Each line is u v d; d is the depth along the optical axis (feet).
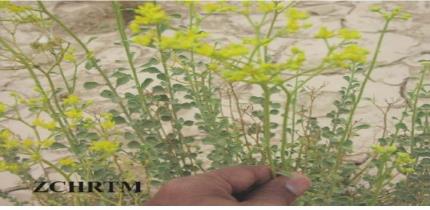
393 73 5.18
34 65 3.15
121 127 4.27
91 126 3.14
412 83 5.01
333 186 3.22
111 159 3.69
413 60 5.45
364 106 4.64
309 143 3.40
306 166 3.40
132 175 3.30
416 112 3.47
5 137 3.09
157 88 3.27
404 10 6.64
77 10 6.49
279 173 2.58
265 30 6.19
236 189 2.56
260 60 2.37
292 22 2.44
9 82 5.18
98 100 4.79
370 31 6.14
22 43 5.90
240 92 4.84
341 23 6.38
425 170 3.36
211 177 2.54
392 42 5.84
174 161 3.35
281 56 5.59
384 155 2.97
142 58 5.55
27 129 4.46
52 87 3.18
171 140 3.34
